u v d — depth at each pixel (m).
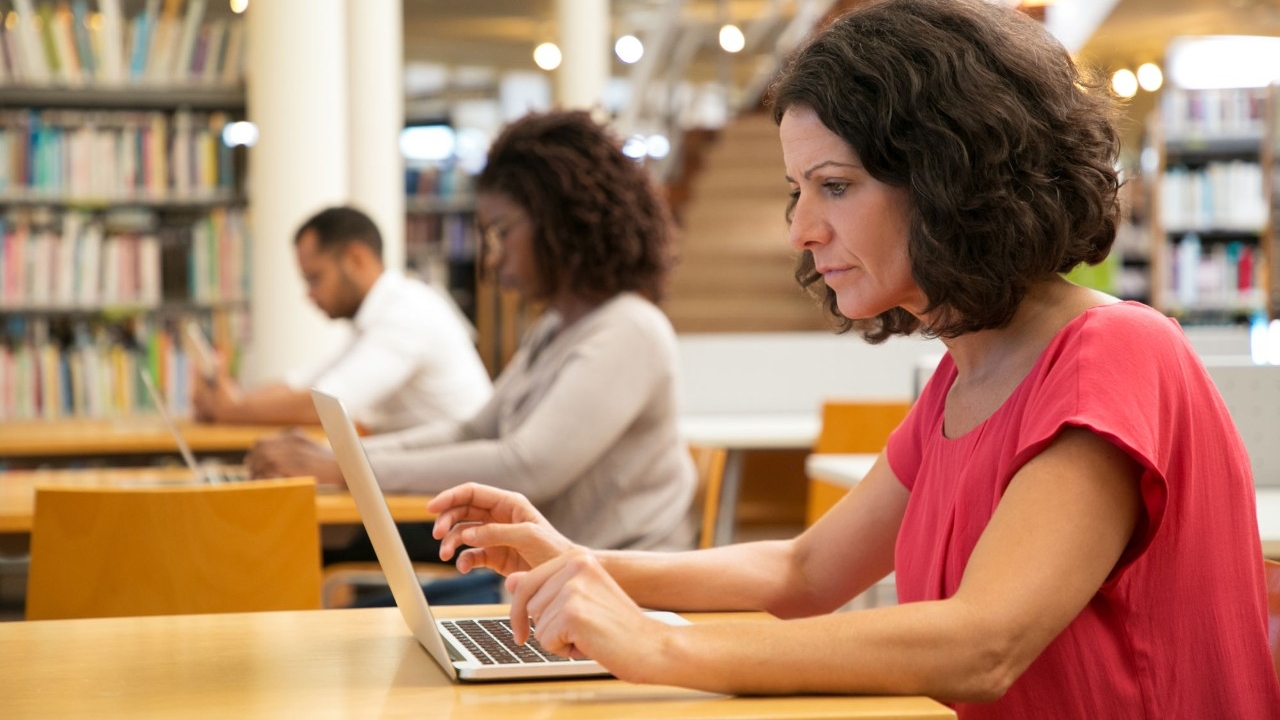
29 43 5.40
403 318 3.86
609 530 2.44
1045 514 1.05
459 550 2.84
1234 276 8.18
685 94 13.45
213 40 5.58
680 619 1.32
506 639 1.27
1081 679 1.11
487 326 9.31
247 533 2.10
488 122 14.90
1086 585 1.04
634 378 2.43
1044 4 5.12
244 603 2.10
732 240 9.17
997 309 1.15
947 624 1.01
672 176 9.80
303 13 5.46
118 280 5.45
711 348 5.44
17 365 5.22
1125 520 1.07
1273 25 10.13
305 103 5.47
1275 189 7.65
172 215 5.65
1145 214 8.44
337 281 3.99
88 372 5.29
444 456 2.43
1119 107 1.23
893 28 1.15
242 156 5.61
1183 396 1.13
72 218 5.42
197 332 5.38
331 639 1.31
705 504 2.75
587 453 2.40
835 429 3.89
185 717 1.01
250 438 3.81
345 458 1.23
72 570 2.08
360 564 3.12
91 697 1.08
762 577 1.45
